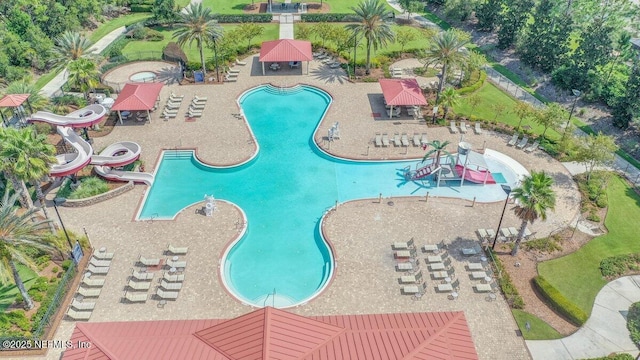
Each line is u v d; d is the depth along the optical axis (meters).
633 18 91.44
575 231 46.47
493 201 49.84
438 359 28.27
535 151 58.28
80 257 40.41
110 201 48.69
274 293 39.91
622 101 61.81
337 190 51.56
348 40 75.81
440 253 42.69
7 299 37.91
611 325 37.47
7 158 38.31
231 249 43.41
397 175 53.88
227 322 29.95
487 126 62.34
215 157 55.31
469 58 70.38
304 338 28.36
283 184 52.41
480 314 37.66
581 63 70.38
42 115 54.91
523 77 78.12
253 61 79.12
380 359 27.45
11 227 33.25
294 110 66.56
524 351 35.16
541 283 39.78
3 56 71.06
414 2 97.06
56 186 50.94
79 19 90.69
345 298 38.44
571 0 96.50
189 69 75.44
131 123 61.94
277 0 109.31
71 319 36.66
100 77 71.81
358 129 61.09
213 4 106.31
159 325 31.45
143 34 88.00
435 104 67.25
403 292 39.03
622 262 42.88
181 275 39.69
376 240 43.97
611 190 53.00
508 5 87.00
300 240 45.38
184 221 46.00
